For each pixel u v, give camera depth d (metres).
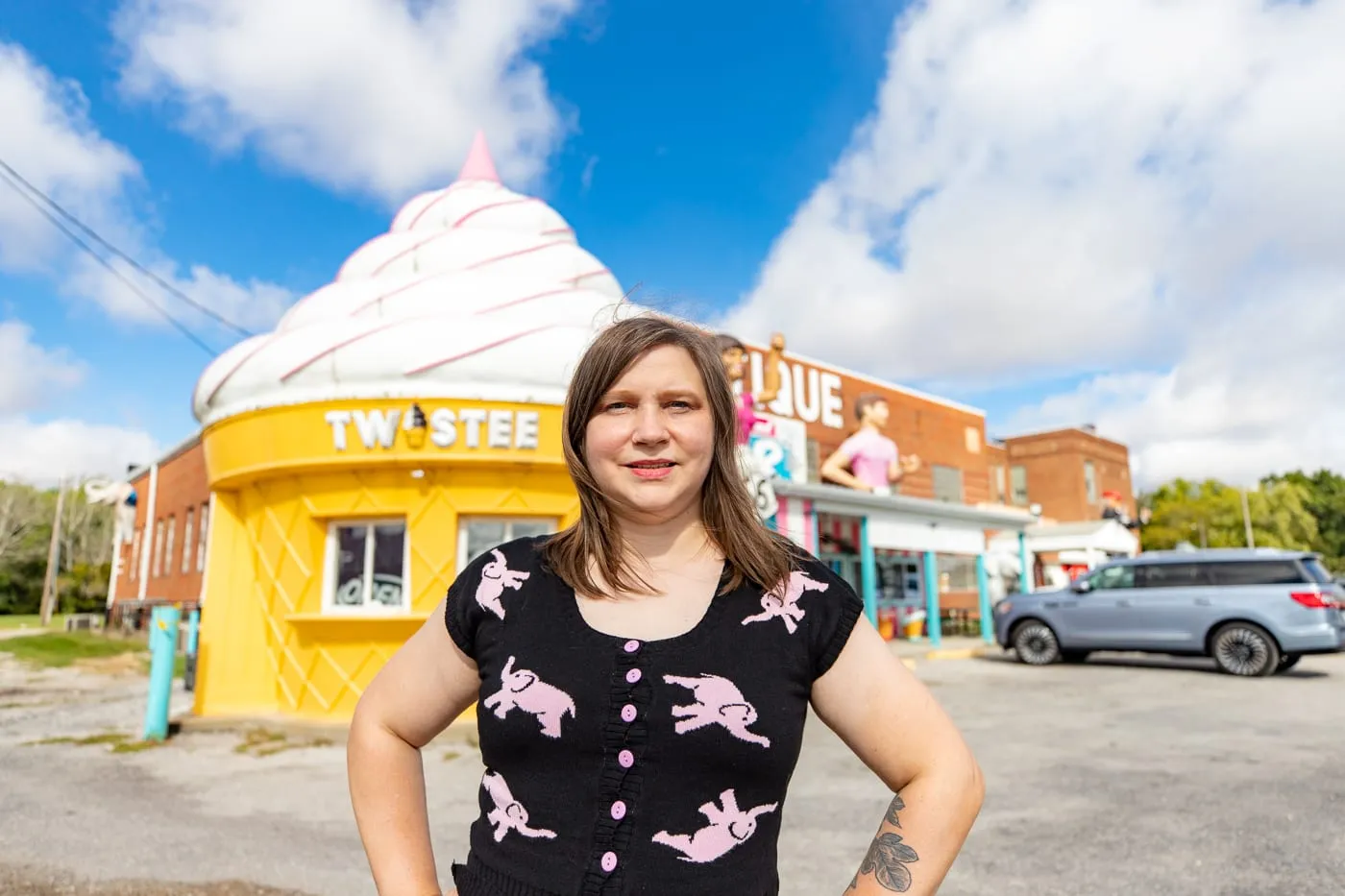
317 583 9.27
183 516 25.12
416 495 9.02
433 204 11.73
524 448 9.01
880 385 25.31
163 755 7.73
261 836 5.12
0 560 49.91
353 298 10.12
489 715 1.36
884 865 1.29
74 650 19.89
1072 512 37.41
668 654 1.33
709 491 1.51
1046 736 7.88
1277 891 3.94
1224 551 12.84
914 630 19.95
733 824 1.28
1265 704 9.52
